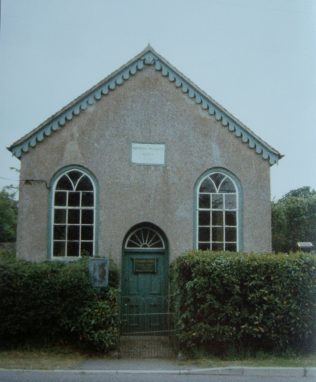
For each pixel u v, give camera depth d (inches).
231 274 490.9
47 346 507.2
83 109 647.8
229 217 659.4
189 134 661.3
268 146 667.4
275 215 1075.9
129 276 640.4
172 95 663.8
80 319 497.0
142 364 466.3
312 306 495.8
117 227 639.1
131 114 655.1
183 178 655.1
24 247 624.1
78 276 505.7
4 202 1503.4
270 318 490.6
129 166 647.8
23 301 501.0
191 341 488.1
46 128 639.1
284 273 494.9
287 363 459.8
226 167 661.9
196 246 647.8
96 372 434.3
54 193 636.1
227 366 448.8
